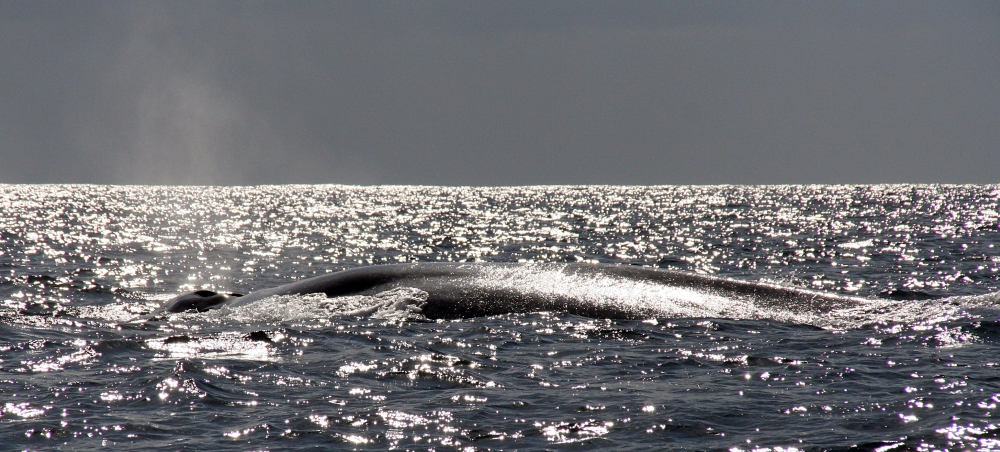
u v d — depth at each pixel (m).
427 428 28.34
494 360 38.72
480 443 26.91
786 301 48.19
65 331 45.75
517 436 27.55
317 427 28.34
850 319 46.00
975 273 92.88
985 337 42.06
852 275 94.00
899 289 79.38
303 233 194.62
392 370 36.56
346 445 26.70
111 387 33.12
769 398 31.83
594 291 49.09
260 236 183.62
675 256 128.38
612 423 28.77
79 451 25.98
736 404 30.97
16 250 127.19
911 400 31.08
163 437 27.33
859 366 36.84
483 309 48.62
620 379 35.19
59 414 29.56
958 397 31.33
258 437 27.39
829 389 33.06
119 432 27.77
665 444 26.69
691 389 33.38
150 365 36.88
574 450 26.28
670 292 49.06
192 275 99.25
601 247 149.50
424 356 39.16
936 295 74.81
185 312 52.97
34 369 36.22
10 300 68.25
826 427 28.16
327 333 44.53
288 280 95.00
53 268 101.12
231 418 29.34
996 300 48.59
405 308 49.12
